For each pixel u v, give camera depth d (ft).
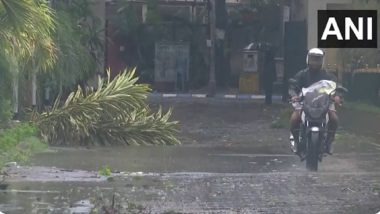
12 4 87.92
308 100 84.89
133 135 117.60
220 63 280.31
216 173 84.48
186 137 135.74
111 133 116.16
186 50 271.90
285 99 221.66
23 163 88.17
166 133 119.96
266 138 134.51
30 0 89.10
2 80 112.27
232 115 180.34
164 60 271.28
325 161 96.63
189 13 277.85
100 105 115.65
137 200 64.80
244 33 282.36
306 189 71.26
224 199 65.82
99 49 216.33
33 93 128.36
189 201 64.69
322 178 78.74
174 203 63.67
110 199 64.75
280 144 123.24
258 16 280.31
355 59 228.63
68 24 143.64
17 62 110.63
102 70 216.13
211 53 252.42
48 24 95.45
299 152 88.17
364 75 209.77
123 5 266.36
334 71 222.89
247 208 61.98
